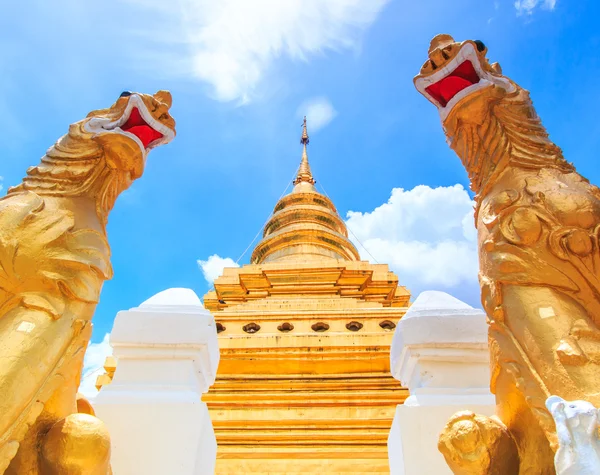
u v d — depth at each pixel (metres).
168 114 4.66
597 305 3.19
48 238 3.53
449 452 3.28
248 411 9.34
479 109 4.17
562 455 2.38
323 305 13.01
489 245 3.58
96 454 3.09
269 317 11.47
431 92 4.57
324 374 9.95
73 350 3.33
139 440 4.38
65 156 4.13
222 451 8.72
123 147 4.18
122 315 5.49
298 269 15.21
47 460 3.07
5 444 2.83
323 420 8.96
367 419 8.93
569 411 2.48
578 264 3.27
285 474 8.40
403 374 5.39
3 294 3.31
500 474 3.19
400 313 11.50
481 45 4.44
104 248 3.88
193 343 5.33
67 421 3.16
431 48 4.67
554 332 3.04
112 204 4.23
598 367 2.86
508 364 3.19
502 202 3.65
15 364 2.97
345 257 18.98
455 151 4.55
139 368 5.19
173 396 4.82
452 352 5.04
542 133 4.16
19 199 3.68
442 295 5.65
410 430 4.38
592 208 3.42
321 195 22.20
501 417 3.38
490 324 3.47
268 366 10.12
